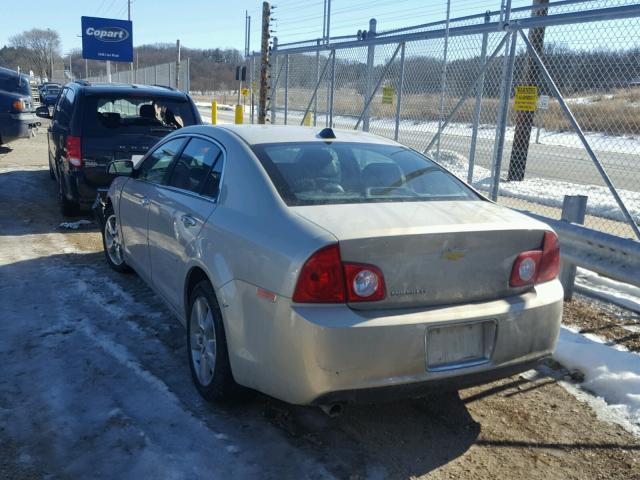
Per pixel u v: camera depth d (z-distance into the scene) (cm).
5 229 755
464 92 900
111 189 567
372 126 1122
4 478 282
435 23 922
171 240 403
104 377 379
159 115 800
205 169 394
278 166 345
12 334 440
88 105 758
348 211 306
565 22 633
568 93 827
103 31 3462
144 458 298
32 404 346
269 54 1501
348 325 270
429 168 391
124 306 500
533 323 309
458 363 293
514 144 1187
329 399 278
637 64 718
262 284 292
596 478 299
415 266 284
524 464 308
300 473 292
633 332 470
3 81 1450
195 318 365
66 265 612
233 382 330
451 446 321
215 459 300
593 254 494
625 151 1023
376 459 306
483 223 303
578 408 363
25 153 1499
